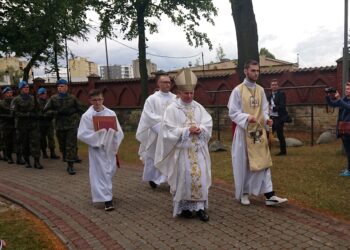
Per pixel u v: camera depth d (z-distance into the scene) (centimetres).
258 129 605
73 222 576
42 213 623
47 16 1830
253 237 486
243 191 615
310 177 758
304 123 1490
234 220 548
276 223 528
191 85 552
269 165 603
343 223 518
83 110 966
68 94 954
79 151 1284
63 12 1809
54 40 1944
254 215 564
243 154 607
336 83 1424
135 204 654
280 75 1548
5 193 762
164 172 560
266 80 1576
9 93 1145
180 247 469
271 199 597
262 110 618
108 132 630
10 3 1825
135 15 1842
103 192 624
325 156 966
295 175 779
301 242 464
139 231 529
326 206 589
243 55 1266
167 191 730
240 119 598
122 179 847
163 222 557
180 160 545
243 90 612
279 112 1004
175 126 548
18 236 523
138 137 741
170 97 747
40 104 1116
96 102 644
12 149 1142
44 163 1095
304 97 1498
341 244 454
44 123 1153
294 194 654
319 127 1464
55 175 922
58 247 489
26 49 1898
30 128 1014
